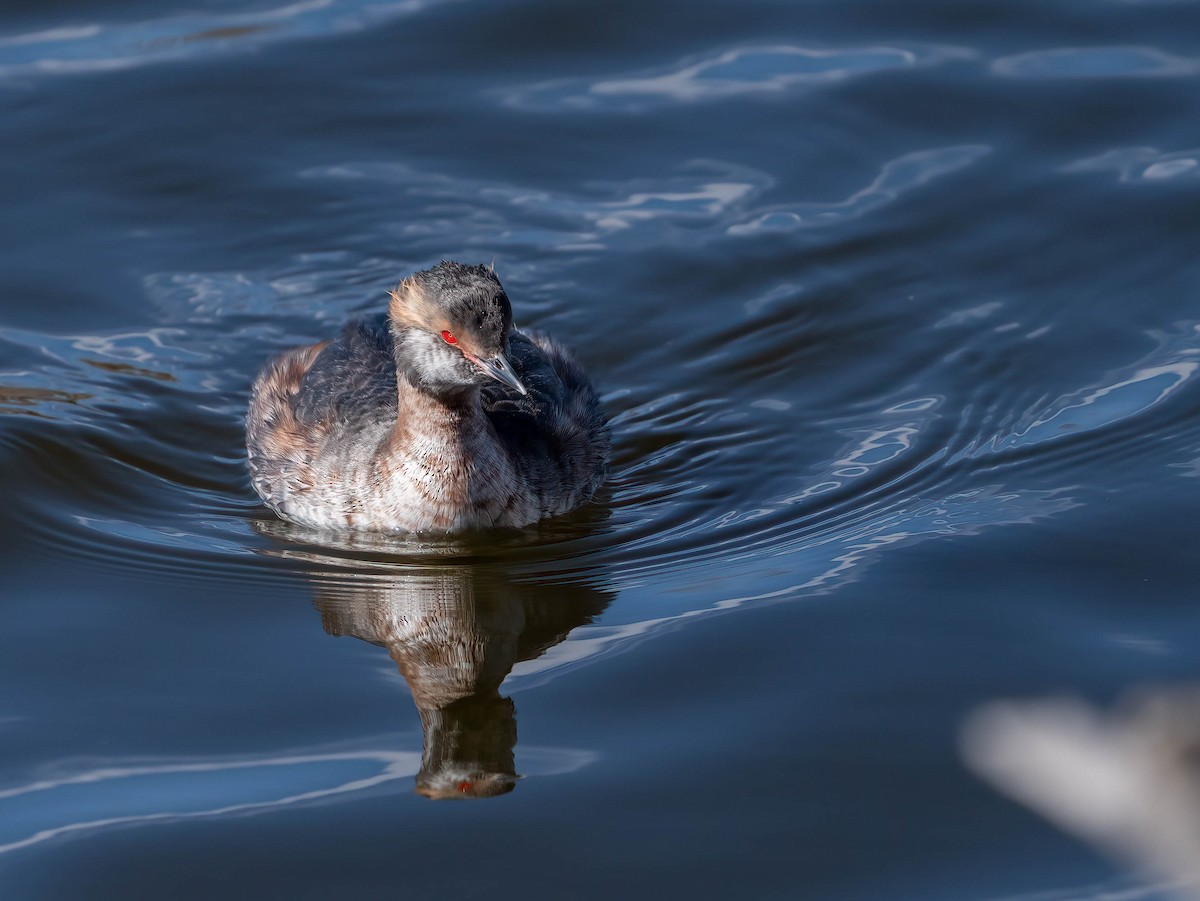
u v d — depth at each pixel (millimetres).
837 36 21016
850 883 8648
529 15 21328
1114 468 13891
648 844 9086
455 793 9633
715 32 21203
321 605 12297
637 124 19594
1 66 20484
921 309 16766
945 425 15008
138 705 10688
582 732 10289
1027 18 21062
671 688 10719
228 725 10461
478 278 13219
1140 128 19094
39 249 17875
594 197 18531
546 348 15836
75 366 16219
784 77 20234
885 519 13312
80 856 9062
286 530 13945
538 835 9203
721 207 18297
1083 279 17000
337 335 16328
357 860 9023
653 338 16719
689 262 17578
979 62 20312
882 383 15836
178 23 21547
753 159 18984
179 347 16641
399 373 13562
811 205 18250
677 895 8641
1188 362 15562
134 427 15406
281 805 9562
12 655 11312
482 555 13320
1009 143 18969
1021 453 14367
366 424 14102
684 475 14703
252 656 11414
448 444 13516
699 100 19922
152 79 20281
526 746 10156
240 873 8922
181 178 18891
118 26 21438
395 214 18391
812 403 15664
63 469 14531
